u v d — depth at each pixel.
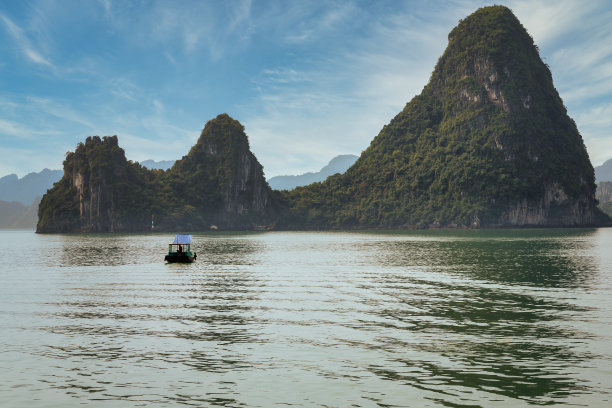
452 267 52.78
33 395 15.69
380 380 16.66
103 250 93.00
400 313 27.20
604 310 27.78
